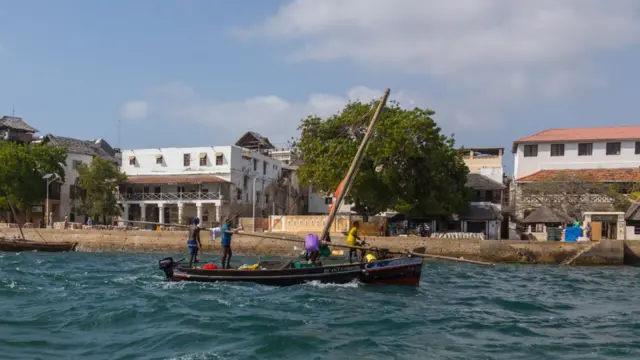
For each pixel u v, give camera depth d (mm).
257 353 13172
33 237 54000
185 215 68438
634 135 58562
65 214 69000
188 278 25016
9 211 66812
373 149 46000
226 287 23484
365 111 47875
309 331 15453
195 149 67750
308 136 50812
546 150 60281
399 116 47688
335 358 12914
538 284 28078
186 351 13352
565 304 21234
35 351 13297
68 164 70000
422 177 49312
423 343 14438
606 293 24781
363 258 26062
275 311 18359
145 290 22688
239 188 68375
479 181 59312
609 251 41062
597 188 52156
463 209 54156
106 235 51812
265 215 74062
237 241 48188
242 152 69625
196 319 16734
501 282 28672
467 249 43719
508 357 13305
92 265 34938
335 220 50156
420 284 26547
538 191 54125
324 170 46781
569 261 41562
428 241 44438
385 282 24219
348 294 22062
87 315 17203
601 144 58812
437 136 48688
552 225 52375
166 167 68438
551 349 14047
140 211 68562
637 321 17719
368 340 14492
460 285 26812
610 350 13992
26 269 31141
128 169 69625
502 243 43062
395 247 44531
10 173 59531
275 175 78750
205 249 49219
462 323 16953
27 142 73125
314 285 24062
